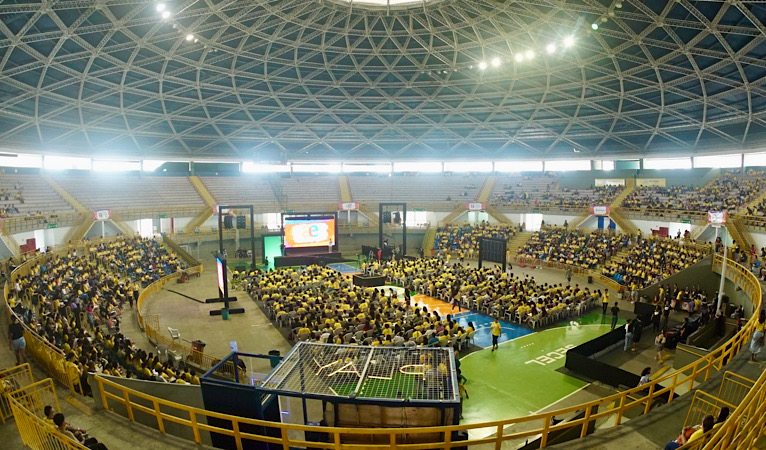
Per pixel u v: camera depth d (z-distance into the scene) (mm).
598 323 25844
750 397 7754
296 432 12219
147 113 48562
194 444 8336
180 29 34344
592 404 8672
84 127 46344
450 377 8414
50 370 12445
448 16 38125
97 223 46156
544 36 36688
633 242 42844
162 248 43469
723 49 32469
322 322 21344
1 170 43250
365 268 38719
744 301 24500
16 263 30734
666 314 23469
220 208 39312
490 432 14008
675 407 9898
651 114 48469
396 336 18766
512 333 24016
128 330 22891
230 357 9750
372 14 38469
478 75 47625
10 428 9234
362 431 7125
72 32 30594
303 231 45812
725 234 36188
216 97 49500
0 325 17016
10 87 36000
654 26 31641
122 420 9336
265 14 35375
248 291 32688
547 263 43531
